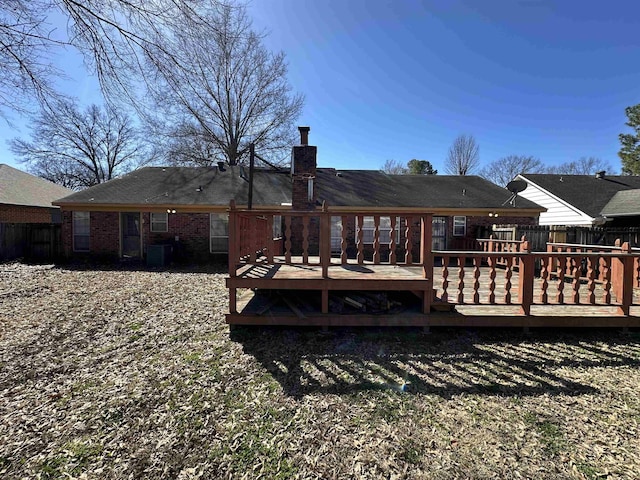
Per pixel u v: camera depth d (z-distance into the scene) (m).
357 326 4.59
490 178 41.84
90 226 12.09
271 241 4.62
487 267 9.58
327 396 2.88
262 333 4.40
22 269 10.10
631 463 2.08
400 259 12.25
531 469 2.03
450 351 3.86
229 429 2.42
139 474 1.99
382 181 14.66
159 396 2.88
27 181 19.06
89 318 5.12
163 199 12.20
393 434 2.37
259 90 20.86
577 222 14.11
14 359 3.65
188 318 5.11
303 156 11.38
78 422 2.50
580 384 3.10
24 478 1.96
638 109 20.03
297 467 2.05
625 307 4.41
